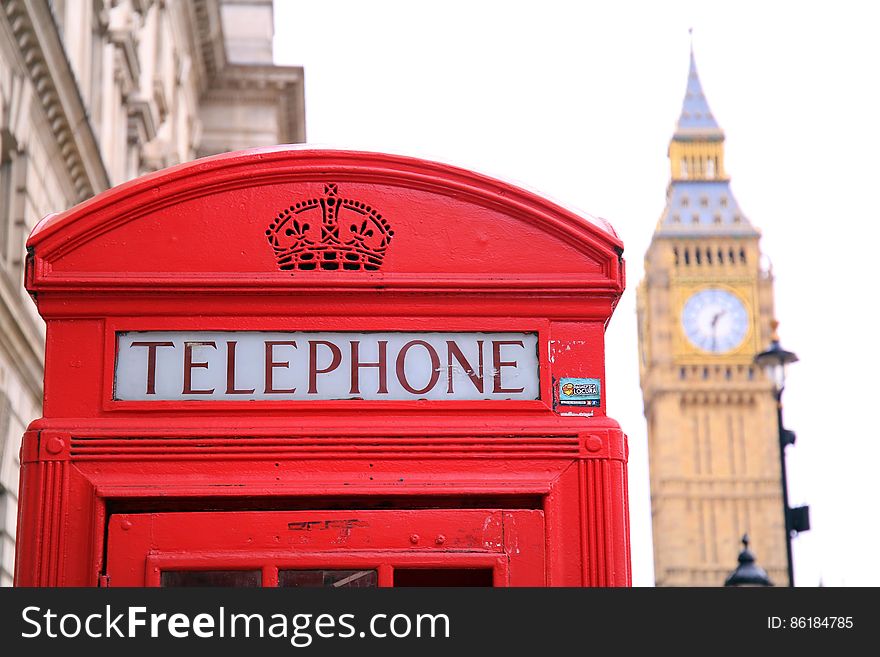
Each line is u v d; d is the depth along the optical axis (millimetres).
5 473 15156
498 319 3545
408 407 3461
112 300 3482
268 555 3297
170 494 3332
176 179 3574
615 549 3391
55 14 15734
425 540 3344
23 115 15602
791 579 15352
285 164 3609
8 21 14680
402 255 3574
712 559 104562
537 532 3375
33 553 3297
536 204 3625
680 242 110188
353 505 3391
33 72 15953
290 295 3504
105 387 3432
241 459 3385
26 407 16453
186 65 31266
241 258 3541
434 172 3627
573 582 3367
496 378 3512
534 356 3537
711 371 107938
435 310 3529
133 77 23375
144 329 3473
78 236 3514
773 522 104438
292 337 3490
